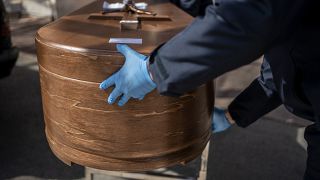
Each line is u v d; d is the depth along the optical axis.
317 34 1.03
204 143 1.37
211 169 2.37
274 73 1.21
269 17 0.87
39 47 1.22
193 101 1.23
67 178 2.24
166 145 1.24
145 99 1.15
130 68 1.08
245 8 0.86
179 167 2.34
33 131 2.70
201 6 1.58
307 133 1.33
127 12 1.54
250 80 3.40
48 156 2.43
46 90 1.24
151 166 1.25
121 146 1.21
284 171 2.38
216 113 1.58
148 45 1.19
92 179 2.03
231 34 0.90
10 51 2.80
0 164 2.34
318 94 1.09
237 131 2.83
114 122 1.17
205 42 0.93
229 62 0.95
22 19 5.52
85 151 1.24
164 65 1.00
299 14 0.97
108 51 1.11
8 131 2.69
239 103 1.54
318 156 1.30
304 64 1.10
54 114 1.25
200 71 0.97
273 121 2.97
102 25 1.39
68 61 1.14
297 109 1.24
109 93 1.13
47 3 5.64
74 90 1.16
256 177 2.31
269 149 2.61
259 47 0.93
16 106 3.04
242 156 2.52
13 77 3.58
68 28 1.34
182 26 1.39
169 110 1.19
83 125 1.20
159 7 1.69
